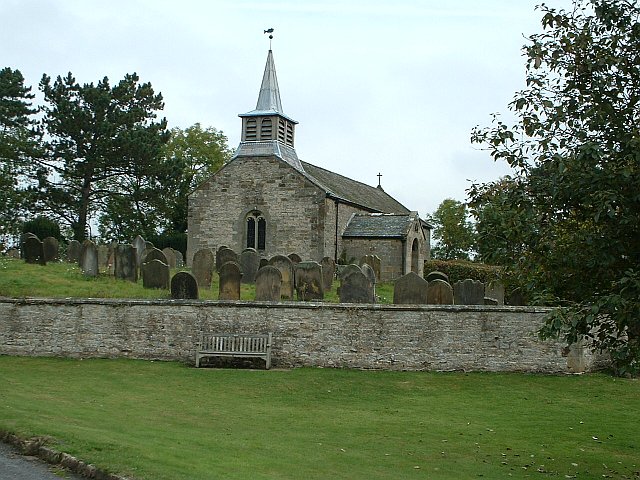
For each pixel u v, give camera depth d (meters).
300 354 21.31
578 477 11.92
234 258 30.50
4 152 50.12
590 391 18.86
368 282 22.59
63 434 11.12
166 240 49.53
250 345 21.03
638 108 10.48
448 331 21.02
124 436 11.73
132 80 53.28
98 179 52.22
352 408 16.70
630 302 9.82
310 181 39.59
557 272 11.43
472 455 12.95
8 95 56.12
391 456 12.48
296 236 39.69
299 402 17.09
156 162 51.41
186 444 11.73
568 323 10.38
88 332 21.92
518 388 19.08
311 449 12.50
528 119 11.03
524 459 12.88
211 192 41.41
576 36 10.85
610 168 10.21
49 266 28.08
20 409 13.23
